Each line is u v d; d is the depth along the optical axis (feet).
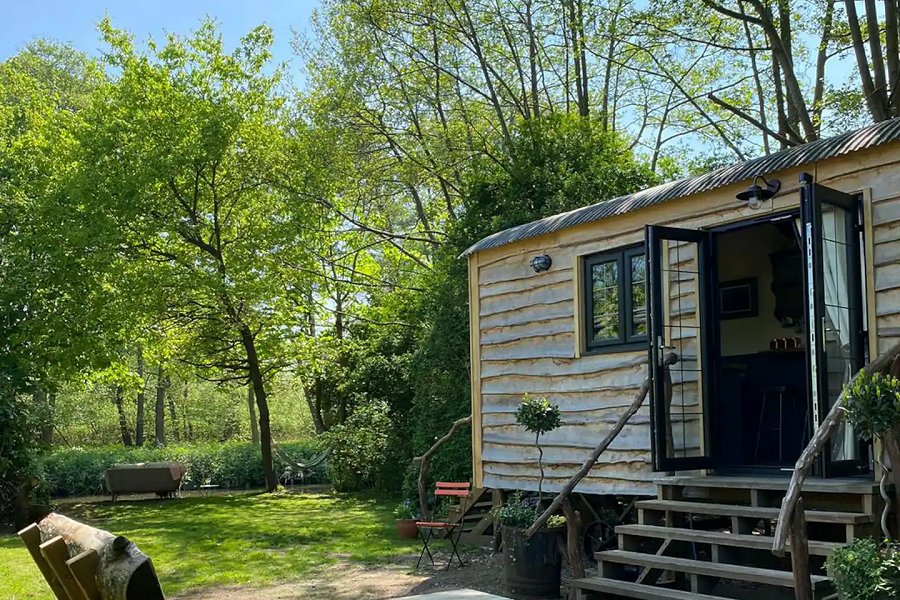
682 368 23.80
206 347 67.21
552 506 23.50
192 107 57.77
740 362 30.07
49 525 12.35
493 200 51.83
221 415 115.65
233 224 63.57
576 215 28.76
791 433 28.22
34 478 46.01
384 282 70.08
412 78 64.90
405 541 36.04
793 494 15.78
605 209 27.50
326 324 74.90
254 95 61.26
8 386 45.50
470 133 65.51
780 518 15.67
